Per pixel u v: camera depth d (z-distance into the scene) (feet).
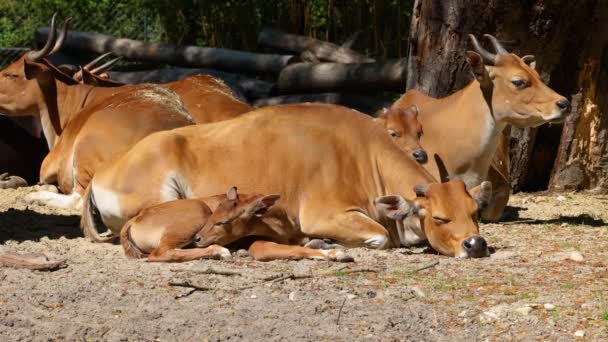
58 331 27.14
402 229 37.17
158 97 48.08
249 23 90.12
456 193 35.14
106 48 86.63
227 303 29.37
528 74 42.29
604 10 53.01
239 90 75.15
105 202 37.83
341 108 38.34
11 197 51.26
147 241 35.24
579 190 55.42
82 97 53.36
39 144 58.29
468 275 32.19
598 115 54.54
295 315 28.14
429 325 27.53
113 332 27.07
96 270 33.09
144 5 93.04
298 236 37.27
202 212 35.40
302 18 88.43
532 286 30.99
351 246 36.83
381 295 30.07
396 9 84.79
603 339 26.32
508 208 50.29
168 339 26.68
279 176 37.04
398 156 37.58
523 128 54.03
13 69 53.67
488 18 51.93
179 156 37.17
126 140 45.73
